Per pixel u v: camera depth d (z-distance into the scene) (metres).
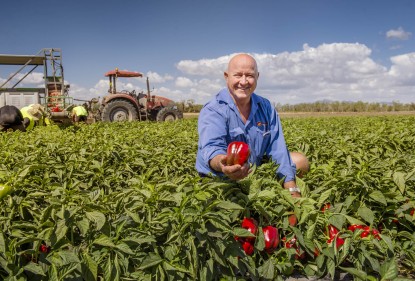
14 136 9.73
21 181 3.89
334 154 6.30
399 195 3.93
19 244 2.73
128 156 6.62
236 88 4.11
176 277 2.92
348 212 3.75
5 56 20.22
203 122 4.21
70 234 3.19
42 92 21.75
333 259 3.27
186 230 3.00
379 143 7.60
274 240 3.33
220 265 3.23
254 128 4.38
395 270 2.99
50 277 2.65
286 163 4.45
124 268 2.90
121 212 3.33
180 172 6.74
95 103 26.06
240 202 3.45
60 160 6.28
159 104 26.03
